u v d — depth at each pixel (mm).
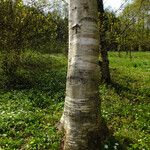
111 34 19859
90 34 8516
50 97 14922
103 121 9516
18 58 18984
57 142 8969
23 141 9445
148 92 17344
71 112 8656
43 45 23719
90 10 8500
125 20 20922
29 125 10586
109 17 19359
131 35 30891
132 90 17641
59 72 22969
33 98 14680
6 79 18469
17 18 18156
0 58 18969
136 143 9516
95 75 8688
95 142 8688
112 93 16500
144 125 11250
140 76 23672
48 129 9977
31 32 19578
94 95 8672
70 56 8727
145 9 21859
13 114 11375
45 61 27422
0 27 18000
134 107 13828
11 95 15016
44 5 20188
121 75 23406
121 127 11008
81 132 8531
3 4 17953
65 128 8930
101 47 18625
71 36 8680
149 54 51938
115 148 8844
